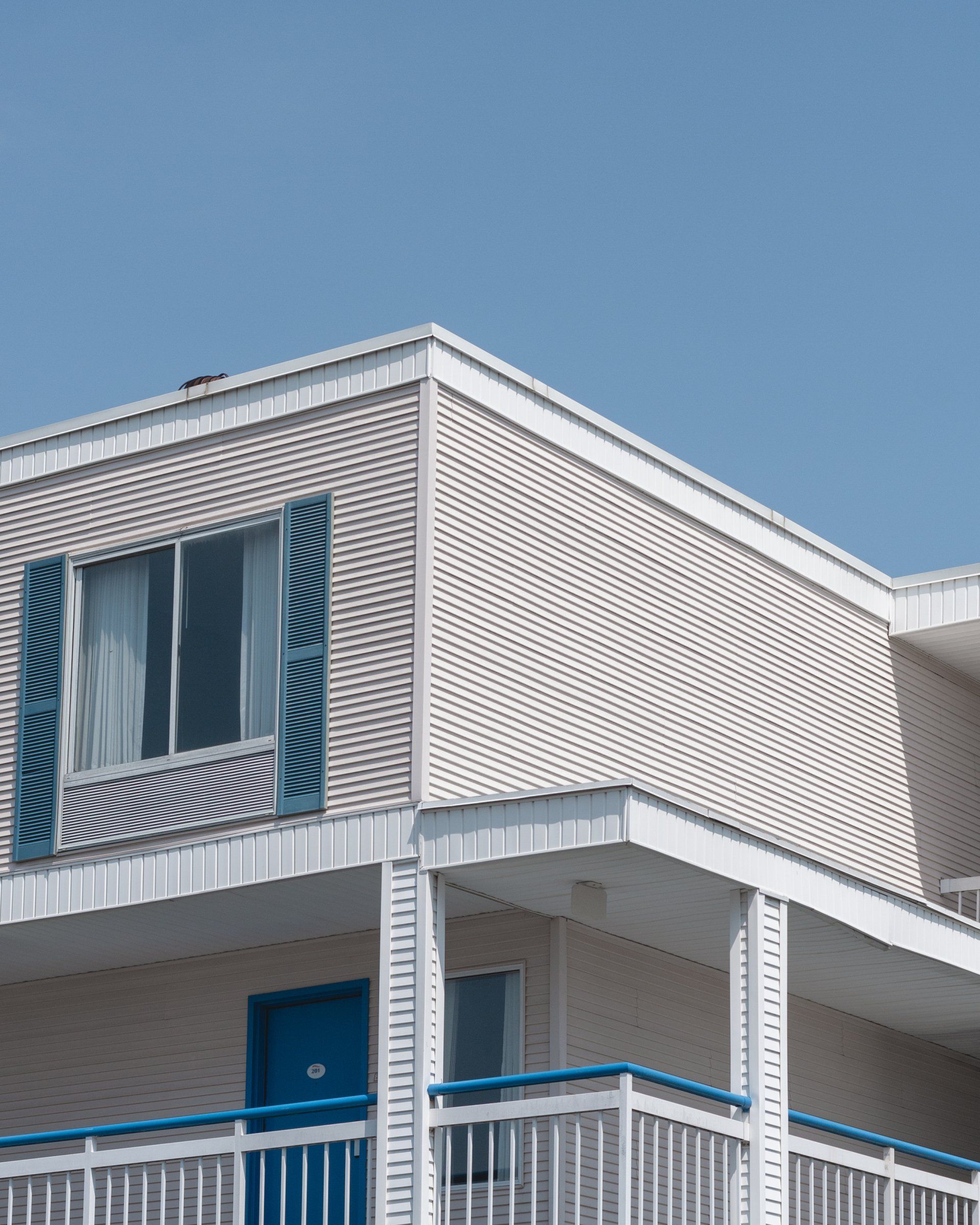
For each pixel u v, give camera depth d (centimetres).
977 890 2019
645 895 1430
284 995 1641
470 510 1526
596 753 1595
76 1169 1441
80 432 1683
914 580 2047
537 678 1552
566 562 1614
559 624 1589
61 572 1652
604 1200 1503
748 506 1862
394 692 1452
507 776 1496
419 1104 1315
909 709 2039
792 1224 1716
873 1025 1886
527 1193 1467
